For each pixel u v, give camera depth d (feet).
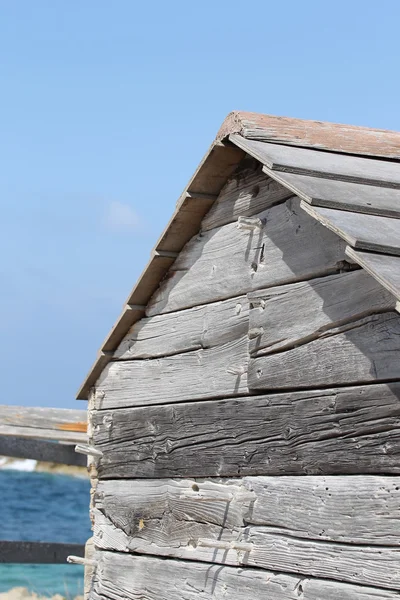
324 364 16.15
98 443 23.53
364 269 14.43
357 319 15.47
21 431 32.89
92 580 23.20
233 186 19.61
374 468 14.93
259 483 17.69
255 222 18.43
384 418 14.80
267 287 18.04
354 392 15.48
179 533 19.99
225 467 18.67
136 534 21.56
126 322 22.57
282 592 16.78
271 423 17.49
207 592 18.83
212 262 20.06
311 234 16.87
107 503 22.89
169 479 20.58
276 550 17.03
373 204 15.60
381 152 19.12
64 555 33.42
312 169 16.74
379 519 14.80
